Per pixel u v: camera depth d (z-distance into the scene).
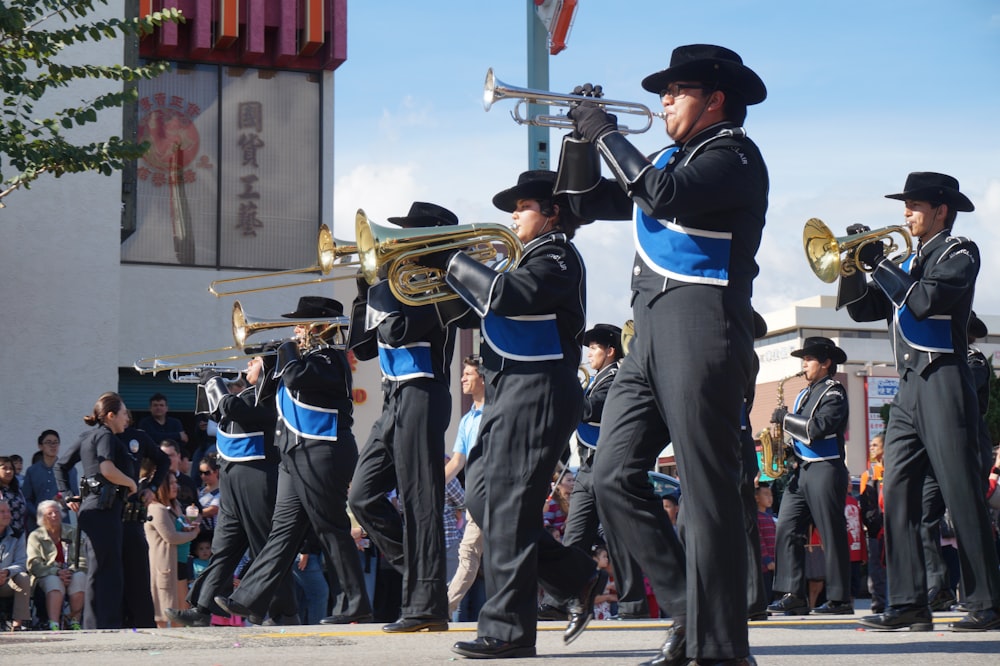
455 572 10.87
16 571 10.84
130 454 9.84
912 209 6.70
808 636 5.99
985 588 6.37
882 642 5.52
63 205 16.12
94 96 16.38
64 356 15.95
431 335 6.91
